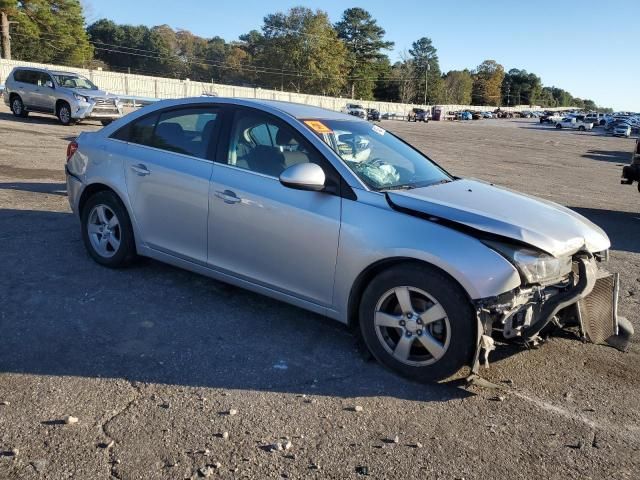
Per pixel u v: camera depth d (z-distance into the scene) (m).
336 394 3.31
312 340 3.97
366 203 3.62
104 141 5.05
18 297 4.33
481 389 3.46
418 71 139.38
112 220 4.98
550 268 3.37
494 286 3.18
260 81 113.00
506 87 180.88
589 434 3.07
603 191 13.86
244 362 3.62
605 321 3.88
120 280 4.83
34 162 10.72
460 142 32.81
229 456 2.69
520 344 3.75
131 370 3.43
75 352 3.59
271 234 3.93
